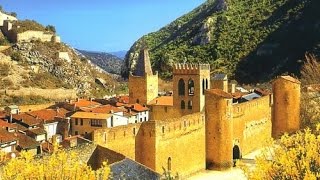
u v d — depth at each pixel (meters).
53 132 123.56
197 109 113.44
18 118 122.00
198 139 85.69
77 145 59.19
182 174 80.44
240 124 100.00
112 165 47.25
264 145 33.94
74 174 27.08
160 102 128.50
